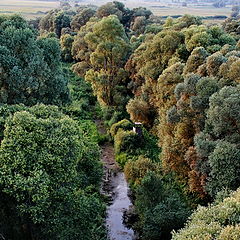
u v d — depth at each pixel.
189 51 43.59
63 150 22.28
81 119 53.84
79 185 27.25
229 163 25.25
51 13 106.50
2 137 24.00
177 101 33.69
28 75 31.11
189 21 56.59
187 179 33.88
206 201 31.05
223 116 26.80
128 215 32.59
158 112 45.44
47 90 34.19
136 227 30.19
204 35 42.88
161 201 28.84
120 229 30.69
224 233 15.75
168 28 55.50
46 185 20.55
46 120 22.97
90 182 30.38
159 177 31.38
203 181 28.59
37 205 20.84
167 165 34.50
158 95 42.53
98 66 59.38
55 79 34.59
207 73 33.50
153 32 61.16
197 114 31.55
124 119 49.91
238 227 15.91
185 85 32.22
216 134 28.19
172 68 39.16
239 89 27.50
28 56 31.53
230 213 17.94
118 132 46.41
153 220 26.86
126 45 56.62
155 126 46.81
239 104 26.39
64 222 22.41
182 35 46.03
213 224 17.27
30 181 20.31
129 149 43.31
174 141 33.34
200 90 30.50
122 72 57.62
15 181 20.41
